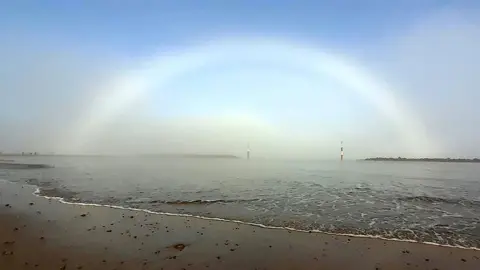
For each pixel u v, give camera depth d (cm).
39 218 1394
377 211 1659
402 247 1035
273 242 1066
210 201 1938
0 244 987
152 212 1581
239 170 6419
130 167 6888
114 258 878
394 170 7756
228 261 874
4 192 2341
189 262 860
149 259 876
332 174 5241
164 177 3950
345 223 1373
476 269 848
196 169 6575
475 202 2011
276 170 6581
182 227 1261
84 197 2091
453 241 1116
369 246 1041
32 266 805
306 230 1244
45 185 2839
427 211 1677
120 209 1656
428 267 860
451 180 4088
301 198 2108
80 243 1014
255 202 1919
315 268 838
